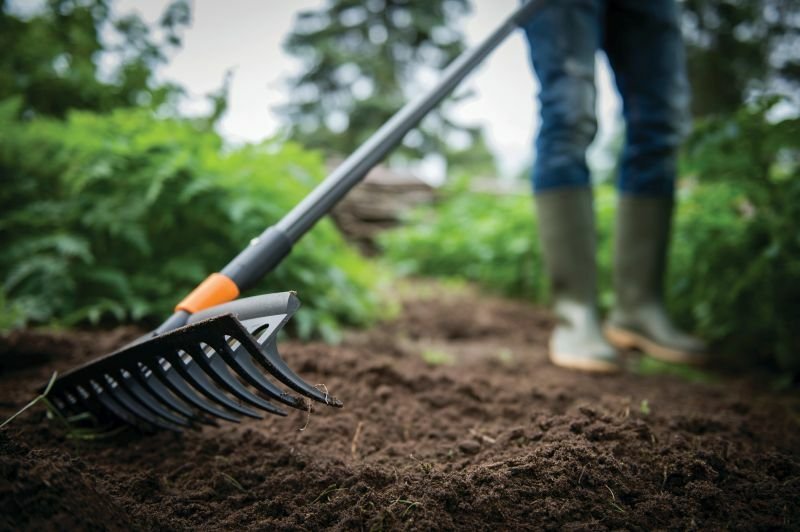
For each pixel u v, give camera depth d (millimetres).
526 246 3775
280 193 2318
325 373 1616
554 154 1941
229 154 2211
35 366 1578
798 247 2008
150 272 2150
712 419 1292
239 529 872
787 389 1879
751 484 975
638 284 2191
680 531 855
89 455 1100
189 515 917
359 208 5355
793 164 2209
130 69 2938
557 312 2070
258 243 1168
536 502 909
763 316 2059
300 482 1006
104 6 3088
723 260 2170
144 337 1021
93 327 1996
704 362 2084
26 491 717
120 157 2141
